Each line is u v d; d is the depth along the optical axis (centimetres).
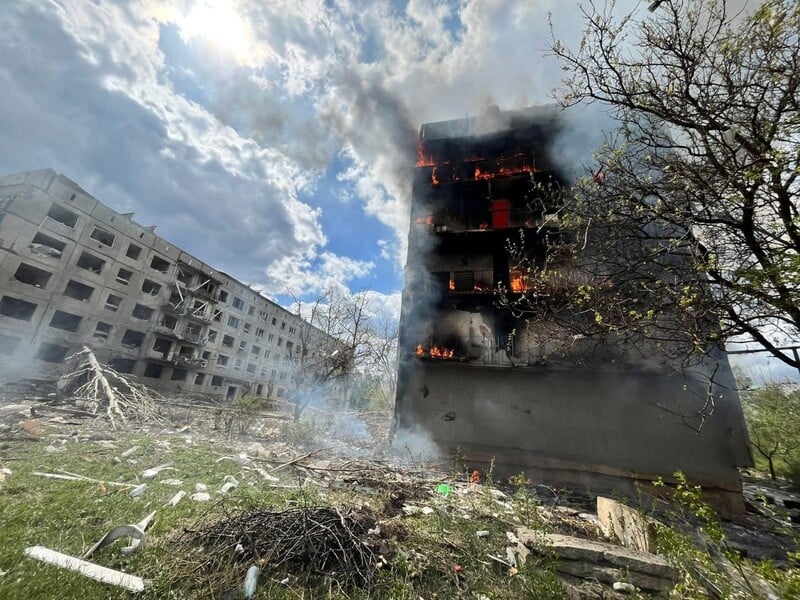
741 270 361
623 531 477
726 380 873
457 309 1177
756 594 245
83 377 1675
